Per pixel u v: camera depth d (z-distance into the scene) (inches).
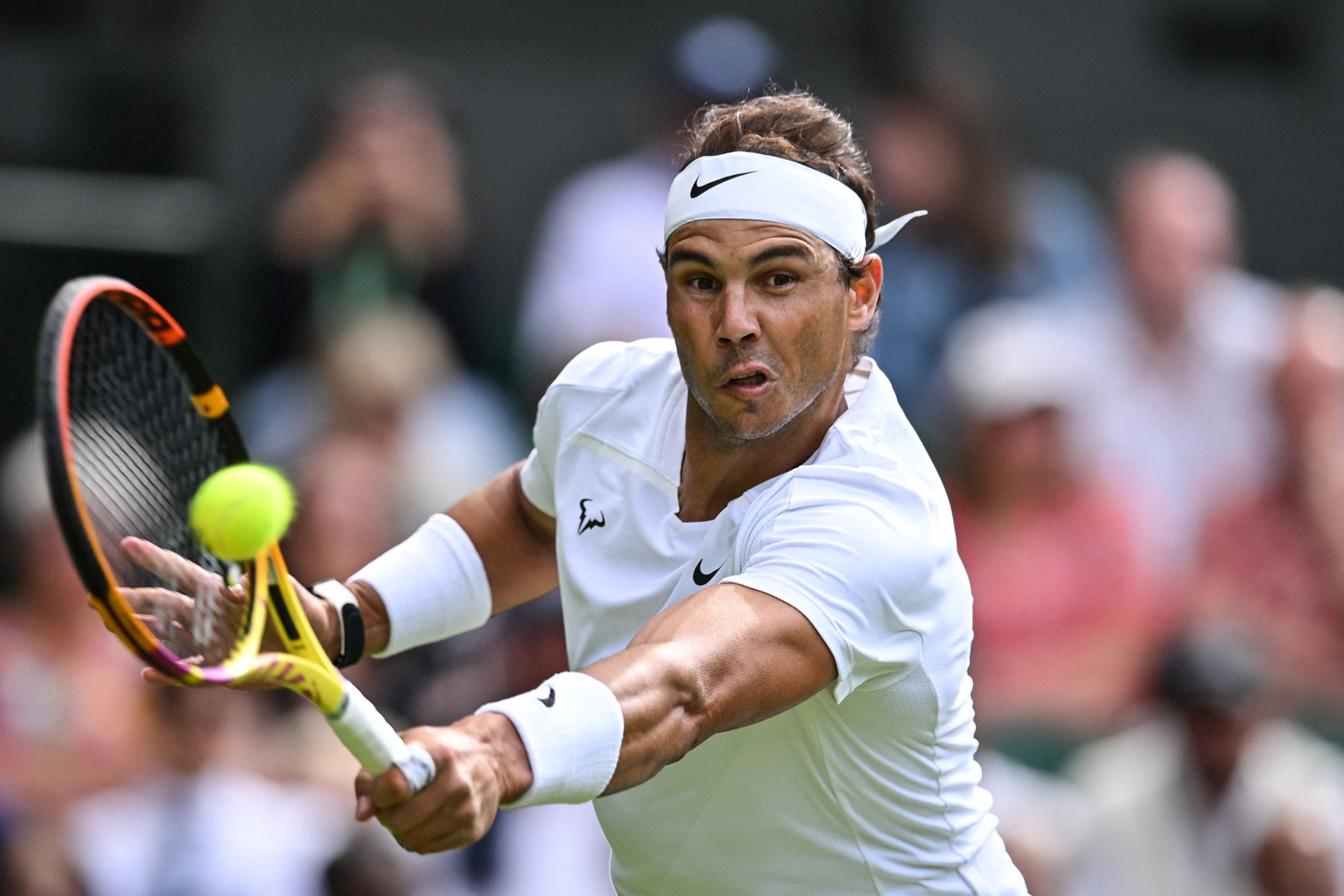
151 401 510.9
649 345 541.6
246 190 1238.3
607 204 1178.6
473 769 389.1
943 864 521.7
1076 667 1080.2
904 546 469.1
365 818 391.2
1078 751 1046.4
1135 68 1320.1
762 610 445.4
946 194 1221.1
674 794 508.4
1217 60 1331.2
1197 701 979.3
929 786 512.7
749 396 480.1
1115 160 1316.4
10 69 1207.6
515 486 572.1
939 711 498.0
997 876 537.0
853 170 496.1
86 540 381.7
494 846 959.0
